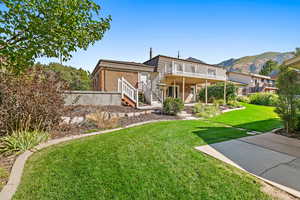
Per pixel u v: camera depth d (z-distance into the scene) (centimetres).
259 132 529
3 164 270
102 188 201
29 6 249
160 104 1139
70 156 300
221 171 245
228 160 288
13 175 230
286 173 239
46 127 459
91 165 263
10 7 235
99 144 371
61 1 268
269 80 3509
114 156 301
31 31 264
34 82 424
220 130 539
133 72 1306
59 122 508
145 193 191
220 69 1800
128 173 237
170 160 285
